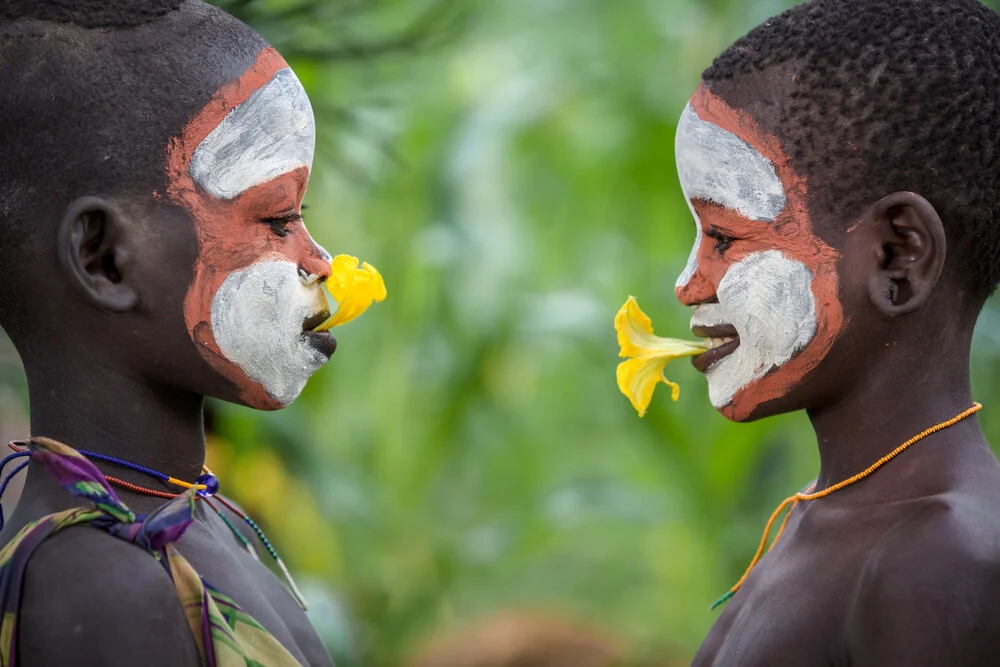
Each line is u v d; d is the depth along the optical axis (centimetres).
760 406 505
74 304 471
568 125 1466
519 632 1409
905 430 487
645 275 1384
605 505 1320
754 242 494
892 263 480
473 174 1380
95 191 463
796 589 482
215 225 476
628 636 1466
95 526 449
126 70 468
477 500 1554
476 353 1370
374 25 948
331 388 1342
